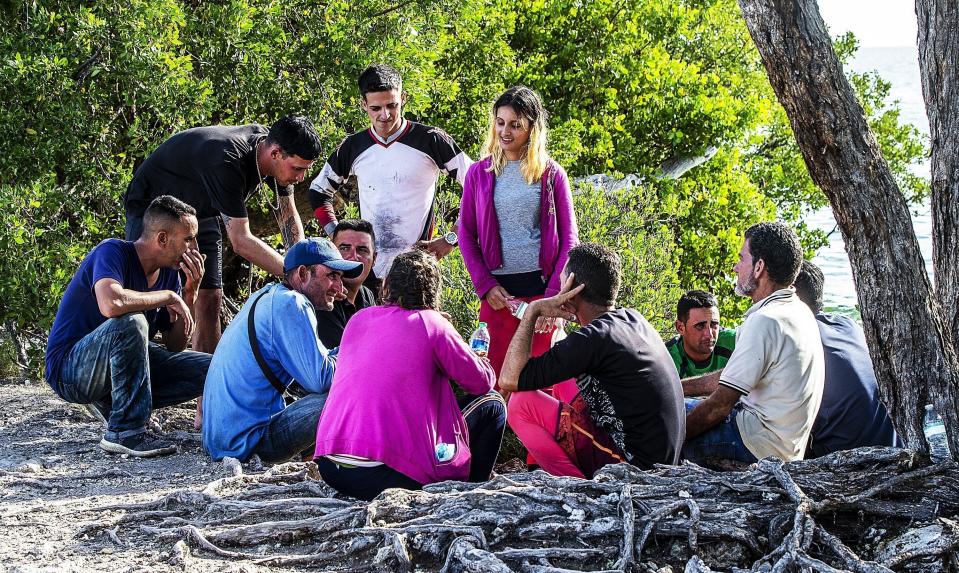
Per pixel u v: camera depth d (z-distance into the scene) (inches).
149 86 329.4
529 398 183.9
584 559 140.7
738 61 727.7
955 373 159.3
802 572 134.7
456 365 167.0
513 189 223.9
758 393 181.3
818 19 151.9
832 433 188.4
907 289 157.9
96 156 337.4
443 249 245.9
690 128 603.8
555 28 591.5
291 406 193.6
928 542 140.3
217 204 227.1
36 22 329.4
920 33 159.5
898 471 156.6
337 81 379.2
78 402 211.3
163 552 147.3
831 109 152.5
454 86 460.8
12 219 299.3
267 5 378.6
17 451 209.0
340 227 231.3
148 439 211.5
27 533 157.9
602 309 177.9
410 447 161.8
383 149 244.7
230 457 192.9
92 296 207.3
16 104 325.1
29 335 331.0
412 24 402.3
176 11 340.8
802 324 180.9
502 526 146.1
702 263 620.4
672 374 173.8
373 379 162.4
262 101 369.1
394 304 170.7
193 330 221.9
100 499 175.0
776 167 855.1
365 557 144.9
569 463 181.2
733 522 144.5
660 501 149.8
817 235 883.4
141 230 233.6
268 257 230.8
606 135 556.1
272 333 190.1
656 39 641.0
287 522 153.9
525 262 225.3
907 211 157.8
